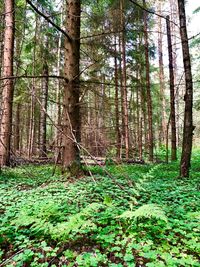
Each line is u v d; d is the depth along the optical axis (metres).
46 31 16.22
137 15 16.09
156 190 7.25
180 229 4.45
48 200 5.93
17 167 12.48
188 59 9.55
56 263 3.79
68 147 8.39
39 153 19.14
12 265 3.63
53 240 4.36
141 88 18.42
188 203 5.80
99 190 6.84
